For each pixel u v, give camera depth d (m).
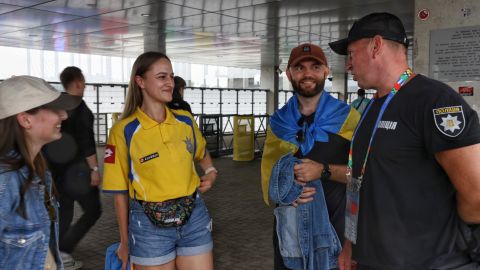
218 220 6.13
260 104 21.59
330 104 2.33
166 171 2.41
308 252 2.23
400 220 1.57
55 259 1.87
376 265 1.63
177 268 2.60
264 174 2.42
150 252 2.43
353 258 1.75
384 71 1.65
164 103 2.53
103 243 5.04
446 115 1.43
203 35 12.52
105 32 12.09
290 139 2.32
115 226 5.69
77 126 3.96
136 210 2.46
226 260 4.56
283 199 2.20
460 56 4.06
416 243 1.56
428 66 4.22
